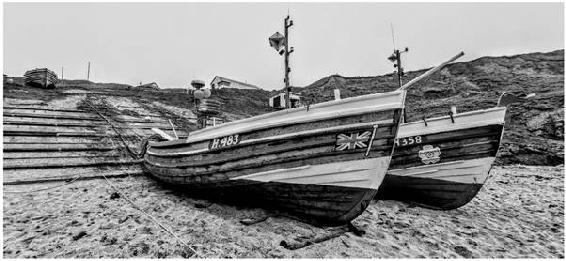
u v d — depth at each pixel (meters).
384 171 4.39
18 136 9.65
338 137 4.35
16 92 16.70
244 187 5.13
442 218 6.38
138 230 4.50
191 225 4.79
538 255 4.62
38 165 7.72
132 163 8.96
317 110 4.45
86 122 12.55
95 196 6.16
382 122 4.21
